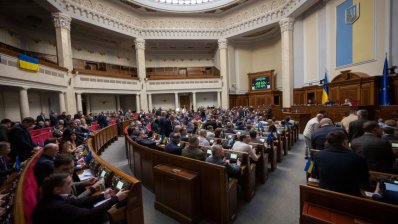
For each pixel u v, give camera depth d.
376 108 7.64
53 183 1.72
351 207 1.72
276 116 14.09
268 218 3.06
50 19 13.58
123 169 5.58
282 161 5.75
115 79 15.40
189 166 3.15
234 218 3.04
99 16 14.69
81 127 6.95
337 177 1.85
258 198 3.68
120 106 19.52
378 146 2.40
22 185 2.03
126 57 20.81
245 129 6.70
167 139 5.43
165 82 18.48
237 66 20.06
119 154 7.43
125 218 2.10
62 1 12.15
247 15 17.36
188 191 2.86
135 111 19.09
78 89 12.78
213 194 2.88
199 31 19.08
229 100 19.69
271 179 4.50
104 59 18.80
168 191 3.18
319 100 12.41
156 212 3.31
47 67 10.07
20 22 13.02
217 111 14.53
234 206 3.05
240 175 3.38
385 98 8.18
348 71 9.98
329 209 1.81
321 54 12.39
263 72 18.30
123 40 18.75
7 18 12.20
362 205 1.67
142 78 17.80
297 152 6.64
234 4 17.30
